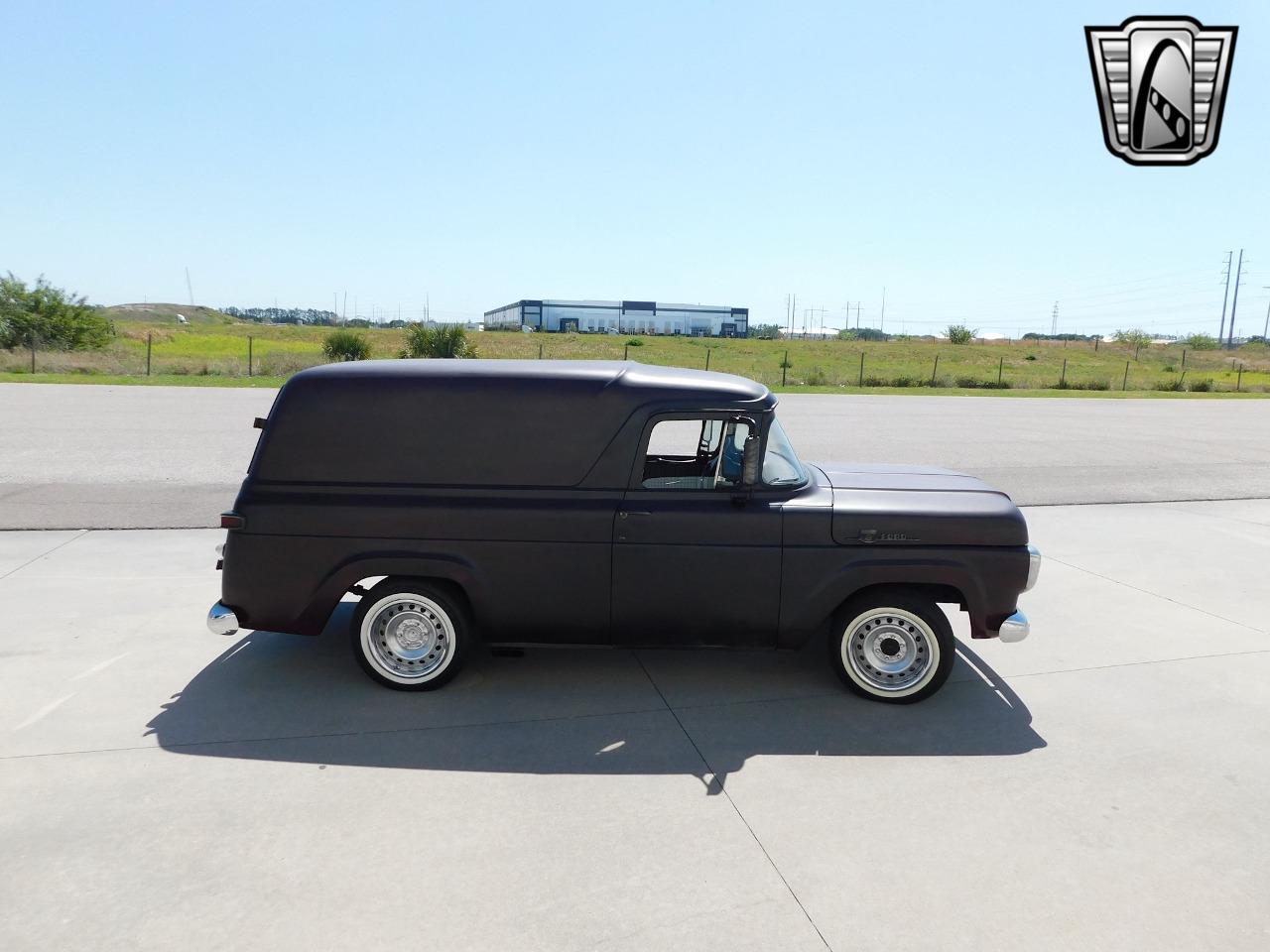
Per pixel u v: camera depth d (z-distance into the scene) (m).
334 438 4.64
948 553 4.59
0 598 6.26
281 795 3.63
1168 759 4.13
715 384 4.71
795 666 5.26
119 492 10.02
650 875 3.11
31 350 33.28
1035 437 17.62
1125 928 2.86
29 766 3.84
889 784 3.83
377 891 2.98
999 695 4.89
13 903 2.88
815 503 4.65
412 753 4.05
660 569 4.61
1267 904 3.00
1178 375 56.34
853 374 43.22
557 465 4.62
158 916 2.82
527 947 2.70
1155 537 9.02
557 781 3.80
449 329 34.16
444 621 4.69
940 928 2.84
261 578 4.67
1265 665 5.39
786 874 3.13
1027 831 3.46
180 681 4.84
